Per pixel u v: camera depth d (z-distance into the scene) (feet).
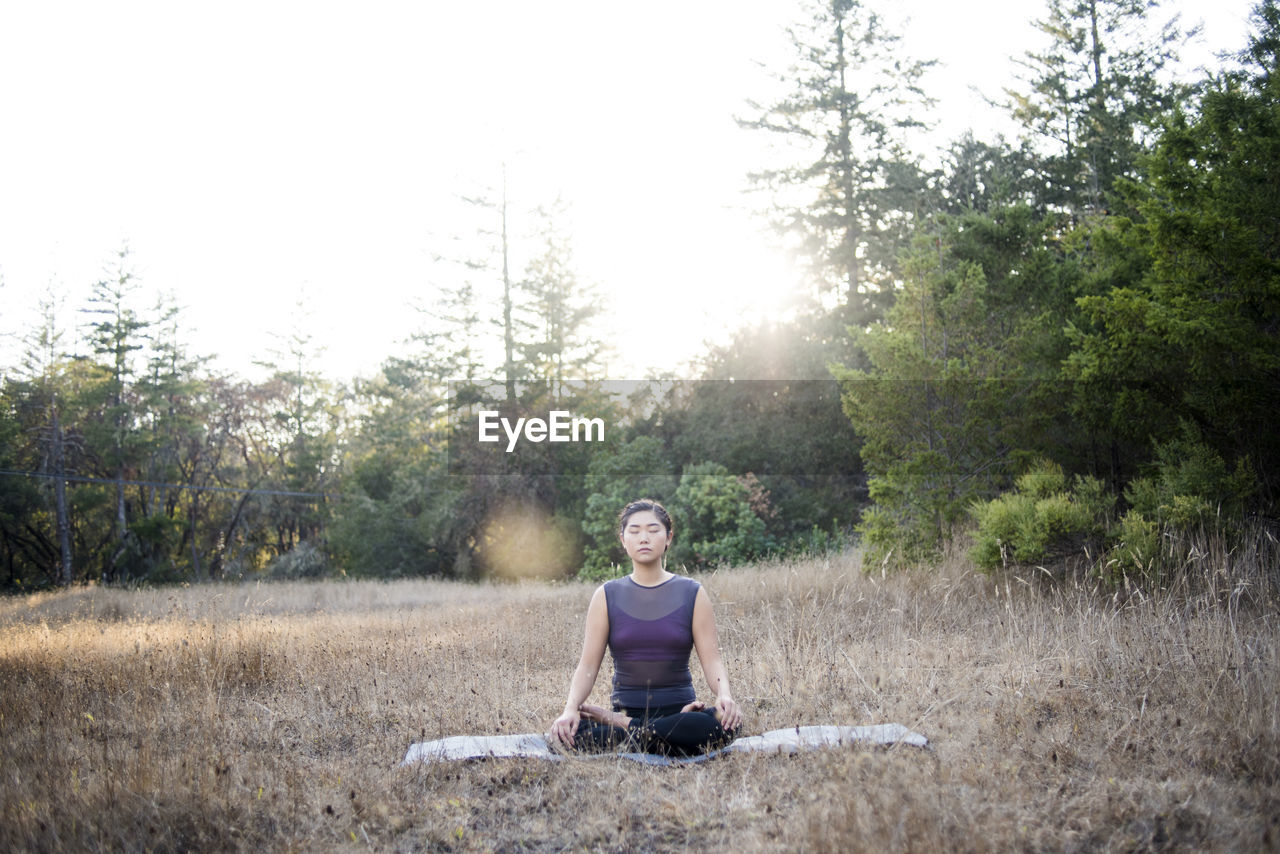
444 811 12.73
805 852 10.50
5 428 114.32
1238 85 30.81
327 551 120.37
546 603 40.50
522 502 93.86
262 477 134.21
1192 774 12.64
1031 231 39.40
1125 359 30.68
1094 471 37.11
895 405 38.32
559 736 14.92
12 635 32.30
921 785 11.89
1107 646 19.39
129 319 126.93
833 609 29.86
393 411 123.54
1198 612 21.63
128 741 16.79
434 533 95.45
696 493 68.69
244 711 19.80
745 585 38.09
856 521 74.79
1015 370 36.86
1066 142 84.12
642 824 12.19
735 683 20.70
